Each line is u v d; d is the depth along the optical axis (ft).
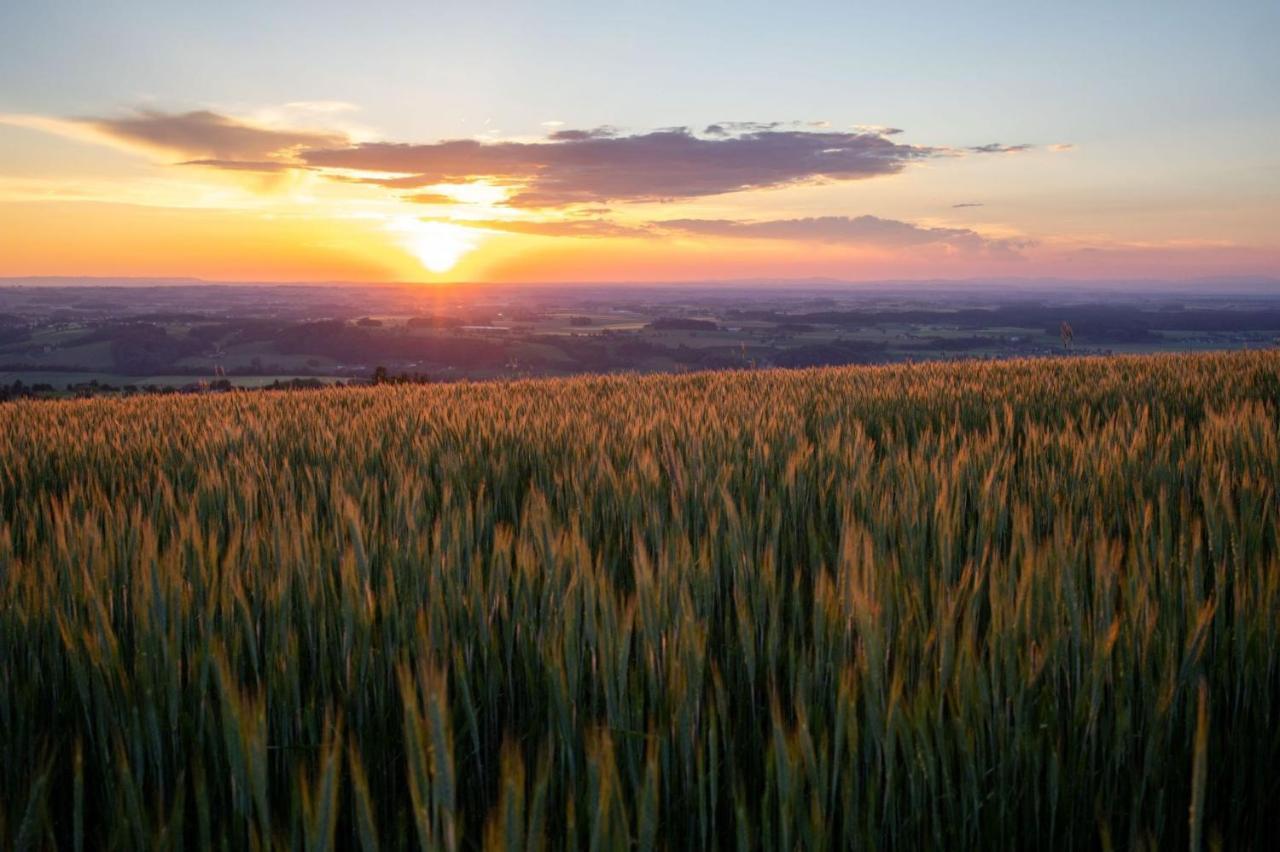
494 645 9.49
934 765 7.38
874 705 7.43
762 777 8.46
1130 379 41.19
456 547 11.44
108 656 8.50
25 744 8.81
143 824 6.68
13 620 9.64
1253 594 9.59
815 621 8.85
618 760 7.81
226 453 24.40
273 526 12.98
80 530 11.99
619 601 10.65
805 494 15.80
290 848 6.30
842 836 7.22
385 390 54.24
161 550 14.24
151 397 53.83
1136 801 7.59
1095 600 8.93
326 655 9.62
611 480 16.06
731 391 41.88
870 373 56.75
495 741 9.43
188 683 9.00
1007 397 34.94
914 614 9.05
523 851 5.90
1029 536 10.59
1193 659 8.30
